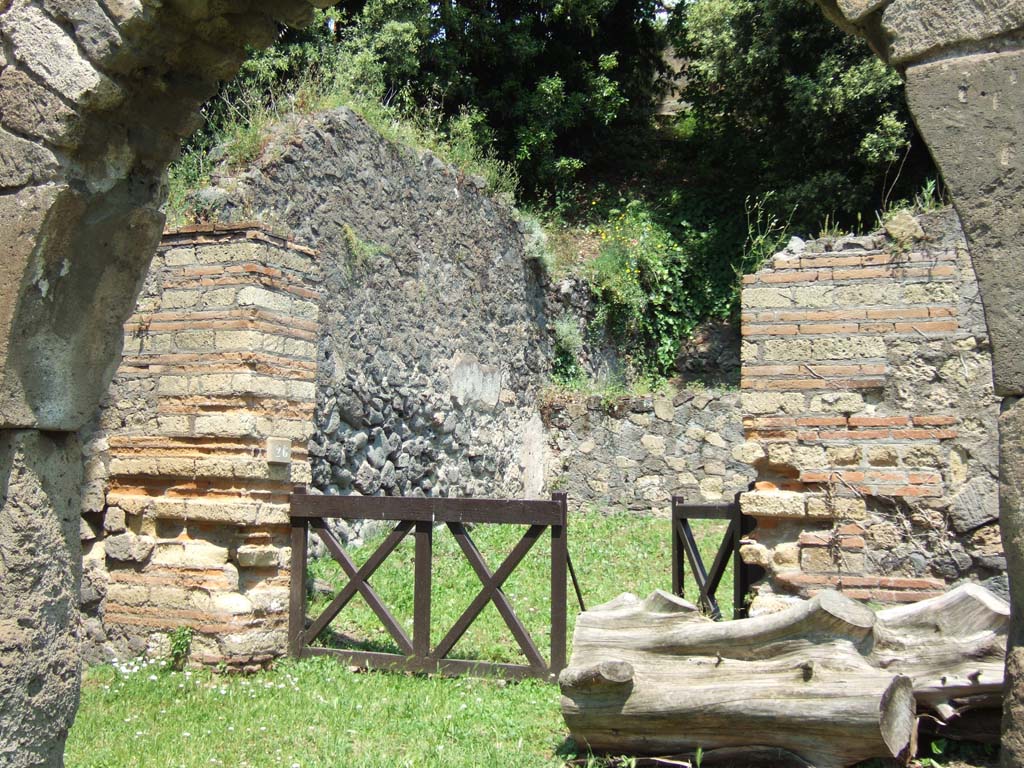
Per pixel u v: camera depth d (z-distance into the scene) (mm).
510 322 12375
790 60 15094
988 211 2623
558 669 5508
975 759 4004
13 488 3230
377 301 9500
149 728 4711
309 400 6441
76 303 3377
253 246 5965
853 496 5367
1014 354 2584
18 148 3182
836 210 14930
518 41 16016
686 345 15445
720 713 3969
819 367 5488
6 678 3131
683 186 17359
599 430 12820
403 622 6992
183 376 6012
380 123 9992
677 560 6711
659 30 18578
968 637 4047
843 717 3744
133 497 6074
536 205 16484
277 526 6090
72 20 3125
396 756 4328
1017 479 2568
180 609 5855
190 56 3385
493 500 5715
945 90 2686
